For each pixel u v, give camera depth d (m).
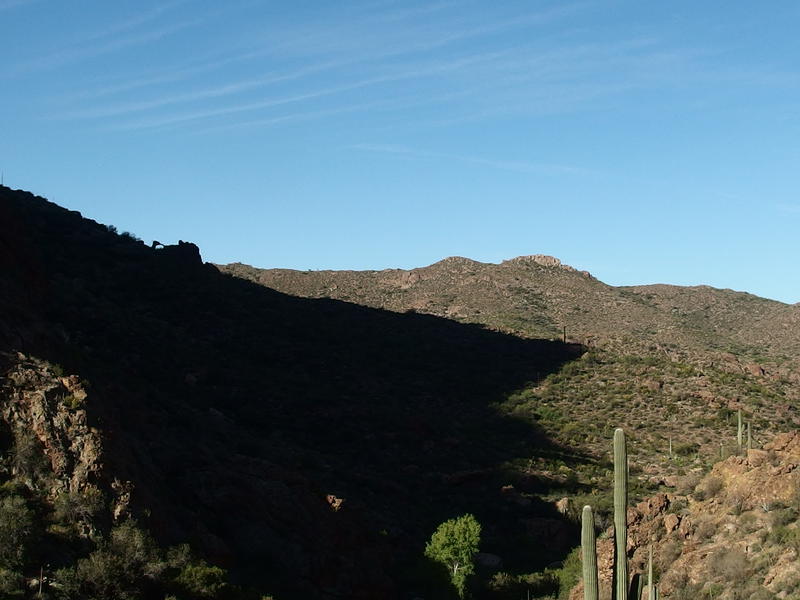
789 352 169.12
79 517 35.12
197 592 35.03
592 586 30.77
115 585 32.66
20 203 112.06
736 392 106.94
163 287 107.88
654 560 49.81
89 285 97.19
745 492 51.59
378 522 63.12
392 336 123.88
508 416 100.94
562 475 85.06
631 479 78.44
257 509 48.38
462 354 121.25
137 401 54.41
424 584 56.34
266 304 119.50
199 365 88.31
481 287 192.38
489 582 58.09
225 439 63.00
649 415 101.19
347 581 48.34
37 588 31.19
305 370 101.06
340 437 84.19
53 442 36.94
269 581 43.78
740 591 43.72
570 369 117.00
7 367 38.88
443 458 85.38
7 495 34.53
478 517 72.62
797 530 46.31
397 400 100.06
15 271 51.00
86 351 63.44
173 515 42.00
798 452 52.66
